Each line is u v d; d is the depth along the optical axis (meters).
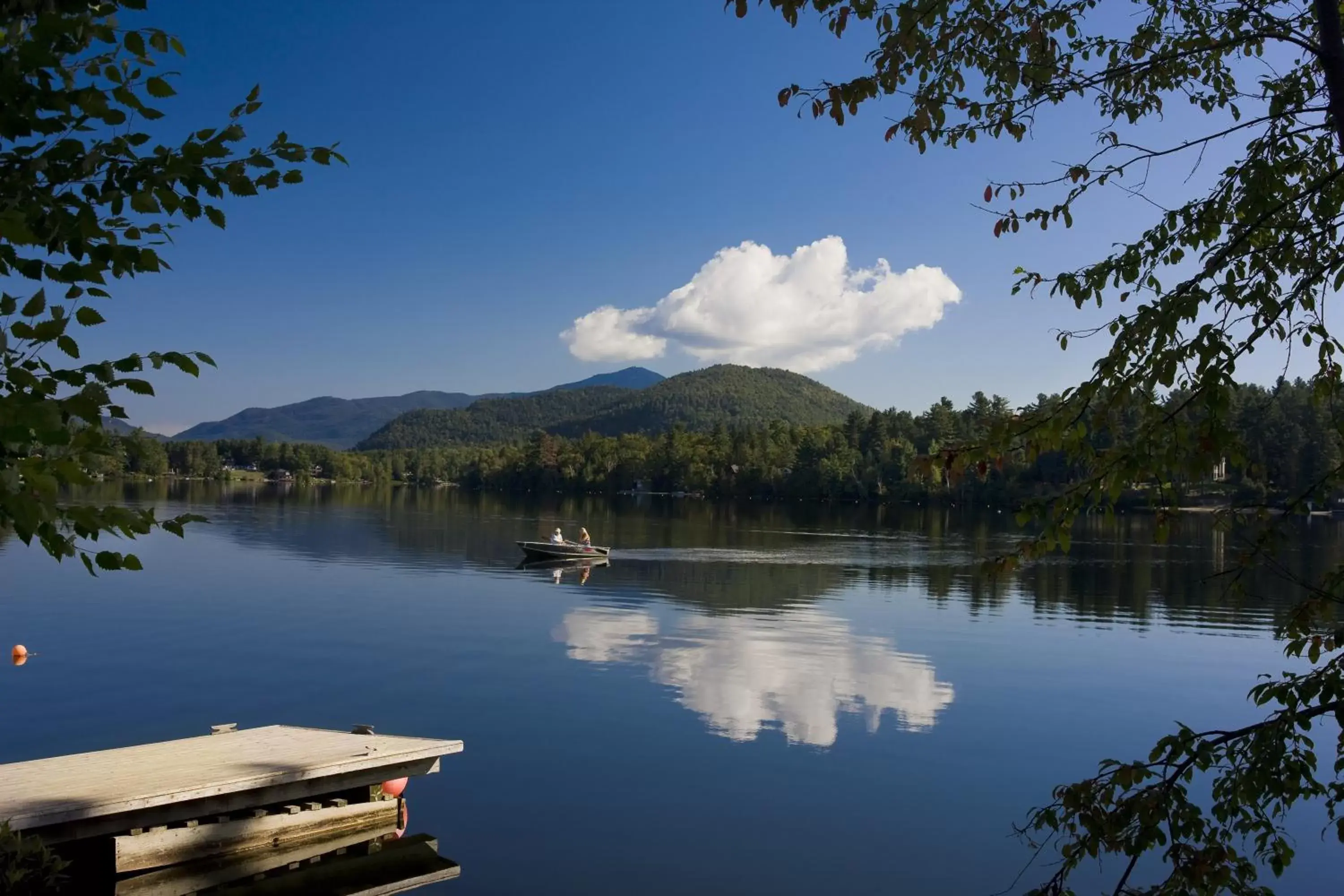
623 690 15.97
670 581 31.94
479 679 16.66
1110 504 3.59
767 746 13.00
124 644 19.17
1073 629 22.94
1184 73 4.50
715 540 52.09
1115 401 3.45
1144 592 29.97
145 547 40.16
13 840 4.89
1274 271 3.93
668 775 11.79
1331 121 3.86
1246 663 18.94
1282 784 3.64
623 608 25.42
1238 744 3.86
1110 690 16.58
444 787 11.34
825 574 34.81
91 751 12.21
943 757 12.66
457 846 9.75
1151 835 3.60
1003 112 4.39
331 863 9.41
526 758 12.41
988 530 64.06
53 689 15.49
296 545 42.88
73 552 2.69
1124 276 4.20
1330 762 12.74
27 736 12.90
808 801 11.02
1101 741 13.52
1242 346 3.51
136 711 14.20
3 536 41.22
